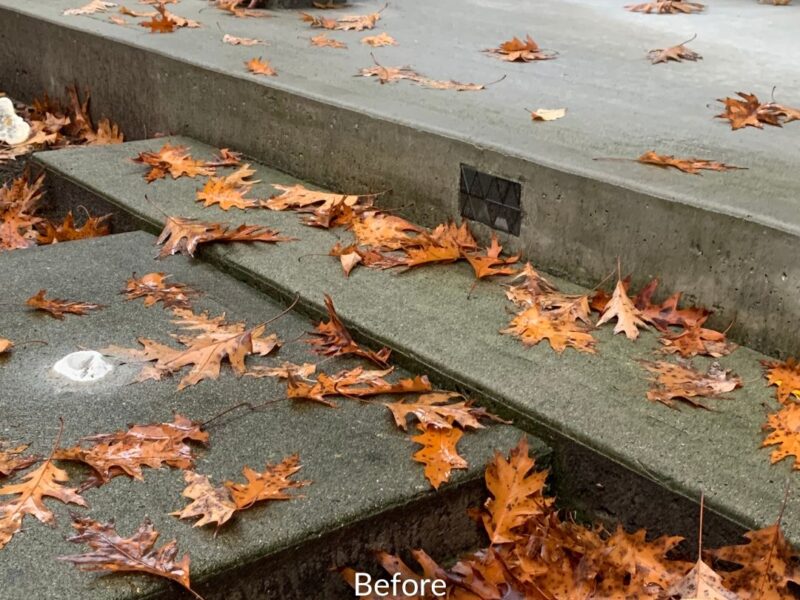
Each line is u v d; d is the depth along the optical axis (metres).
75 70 3.38
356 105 2.59
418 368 2.05
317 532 1.73
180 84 3.01
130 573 1.65
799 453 1.79
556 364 2.01
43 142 3.25
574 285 2.26
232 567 1.68
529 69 2.94
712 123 2.51
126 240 2.51
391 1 3.96
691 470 1.78
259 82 2.78
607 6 3.97
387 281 2.27
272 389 2.01
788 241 1.98
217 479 1.80
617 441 1.83
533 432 1.91
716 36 3.38
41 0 3.82
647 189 2.13
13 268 2.37
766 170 2.23
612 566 1.74
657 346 2.06
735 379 1.96
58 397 1.97
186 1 3.85
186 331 2.16
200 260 2.43
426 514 1.82
